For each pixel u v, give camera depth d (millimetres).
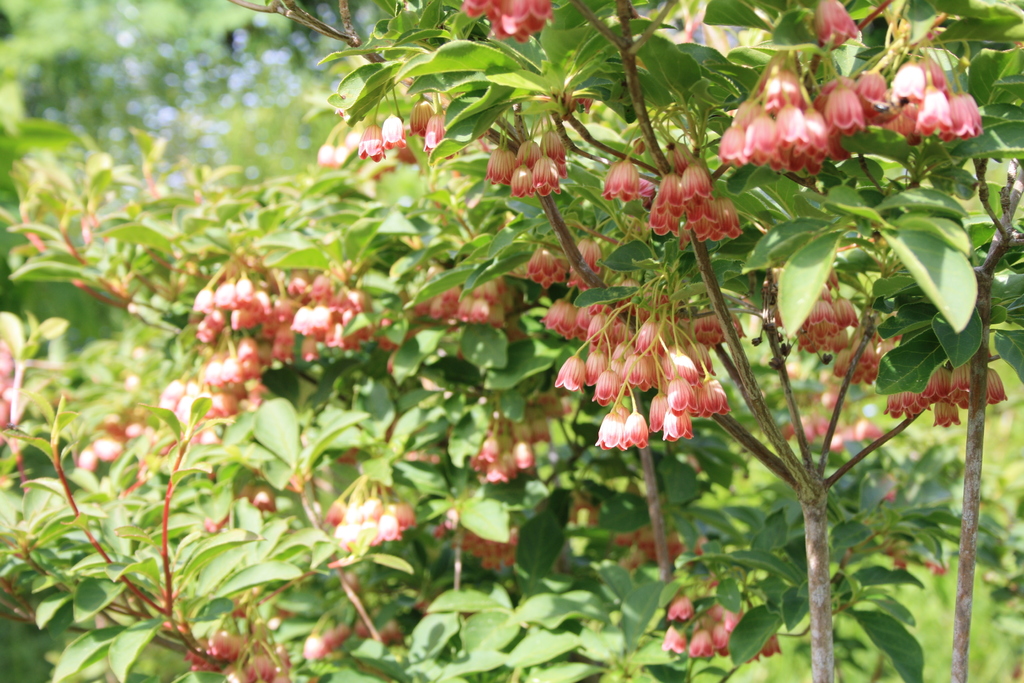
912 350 486
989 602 1067
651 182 519
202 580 559
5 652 1404
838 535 591
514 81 458
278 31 2879
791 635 589
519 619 586
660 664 579
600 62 468
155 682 552
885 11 441
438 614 613
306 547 573
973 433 493
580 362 508
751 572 654
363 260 646
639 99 456
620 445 490
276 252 647
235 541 542
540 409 646
